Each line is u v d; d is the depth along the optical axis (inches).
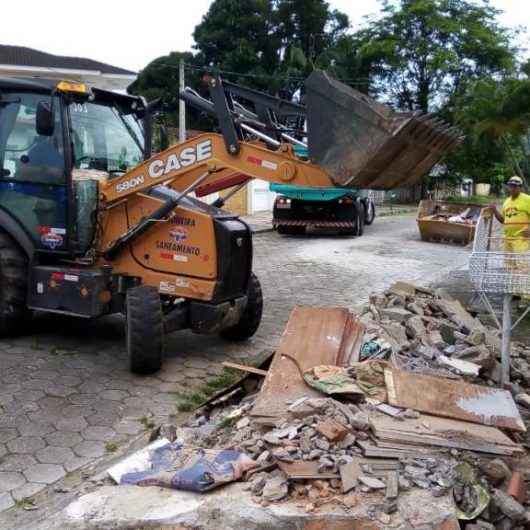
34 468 167.3
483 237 239.6
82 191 251.3
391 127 178.4
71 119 257.4
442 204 748.6
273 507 129.0
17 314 264.5
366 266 528.1
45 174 253.6
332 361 193.8
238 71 1284.4
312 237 740.0
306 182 199.5
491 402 173.0
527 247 233.1
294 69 1211.9
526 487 141.4
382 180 198.8
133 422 197.3
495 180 1716.3
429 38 1486.2
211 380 234.7
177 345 280.1
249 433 159.3
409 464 139.2
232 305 257.6
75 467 168.4
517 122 606.9
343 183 190.2
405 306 277.7
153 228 250.1
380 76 1521.9
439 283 449.1
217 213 258.8
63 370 239.5
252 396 193.9
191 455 154.6
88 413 202.7
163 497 138.5
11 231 257.3
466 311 298.5
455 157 1227.9
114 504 136.6
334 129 189.3
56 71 878.4
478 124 632.4
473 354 216.5
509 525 129.5
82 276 246.2
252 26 1349.7
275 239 714.2
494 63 1450.5
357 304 378.6
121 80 933.2
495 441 151.9
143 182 244.2
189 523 128.8
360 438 148.3
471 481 135.7
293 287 428.8
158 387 227.5
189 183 267.3
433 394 171.3
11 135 260.2
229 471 142.0
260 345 285.7
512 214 327.0
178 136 845.8
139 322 228.2
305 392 174.6
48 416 199.3
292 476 135.0
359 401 167.8
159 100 303.1
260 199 1001.5
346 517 124.3
